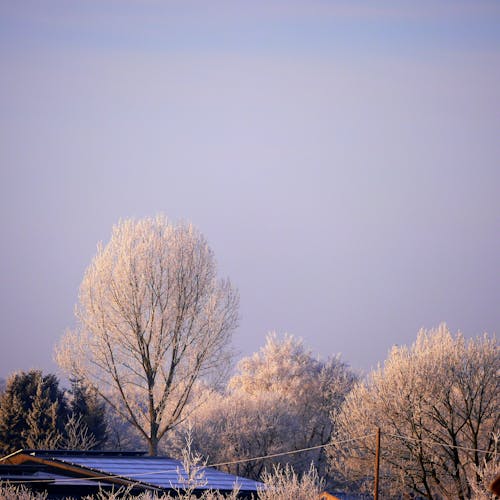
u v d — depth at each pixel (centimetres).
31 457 4919
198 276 7306
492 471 4784
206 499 4188
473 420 5778
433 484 5784
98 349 7119
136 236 7288
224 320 7350
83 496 4619
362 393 5944
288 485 4381
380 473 5725
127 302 7131
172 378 7206
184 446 7919
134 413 7400
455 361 5781
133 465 5172
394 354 5866
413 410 5653
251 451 8000
